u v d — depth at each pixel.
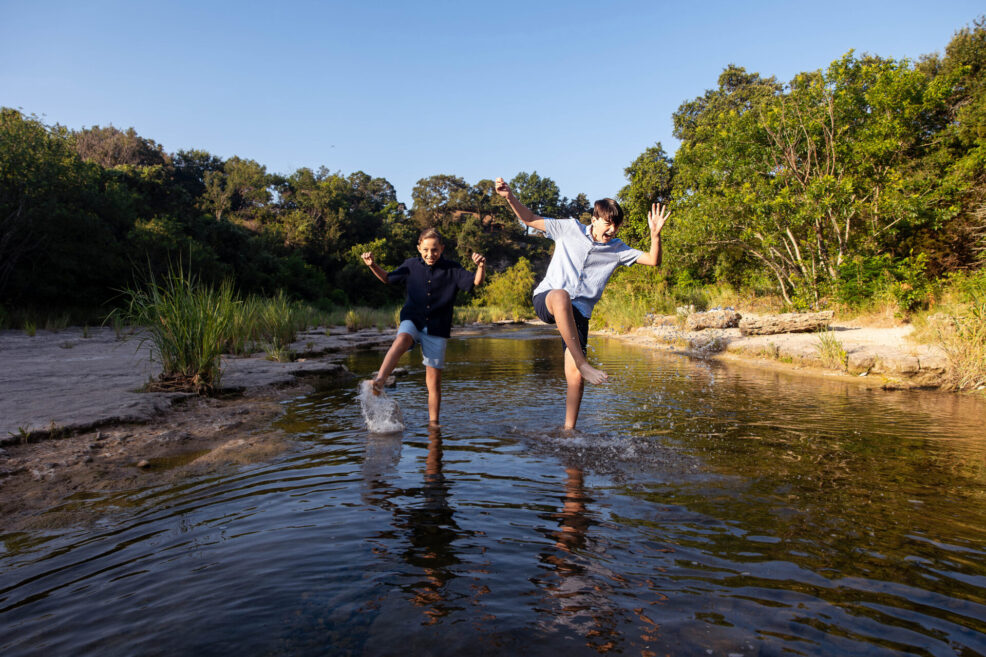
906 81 13.52
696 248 16.55
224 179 67.50
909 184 13.60
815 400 5.54
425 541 2.05
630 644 1.40
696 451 3.43
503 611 1.56
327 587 1.70
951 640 1.42
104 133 52.78
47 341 10.80
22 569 1.85
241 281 30.41
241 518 2.31
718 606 1.60
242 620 1.51
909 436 3.88
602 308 22.47
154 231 20.45
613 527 2.20
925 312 10.91
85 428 3.92
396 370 8.07
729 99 35.00
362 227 59.34
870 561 1.90
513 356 11.18
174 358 5.72
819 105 14.62
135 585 1.73
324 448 3.51
